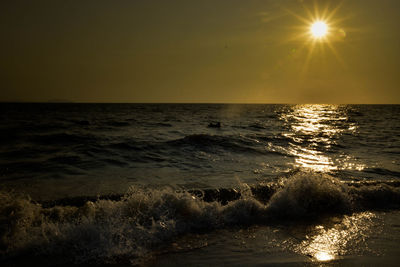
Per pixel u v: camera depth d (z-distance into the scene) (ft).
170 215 12.14
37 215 11.71
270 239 10.82
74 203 13.66
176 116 119.03
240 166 25.16
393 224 12.67
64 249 9.54
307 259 9.21
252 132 56.90
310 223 12.56
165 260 9.03
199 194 15.33
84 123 72.95
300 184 15.39
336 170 24.21
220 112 171.63
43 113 140.87
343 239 10.94
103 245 9.80
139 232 10.77
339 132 59.72
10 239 9.97
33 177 19.86
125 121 83.92
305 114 158.40
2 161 25.54
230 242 10.49
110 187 17.29
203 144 37.32
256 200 14.40
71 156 28.37
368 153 34.22
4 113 137.90
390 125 83.87
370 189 16.33
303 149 36.65
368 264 8.93
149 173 21.77
